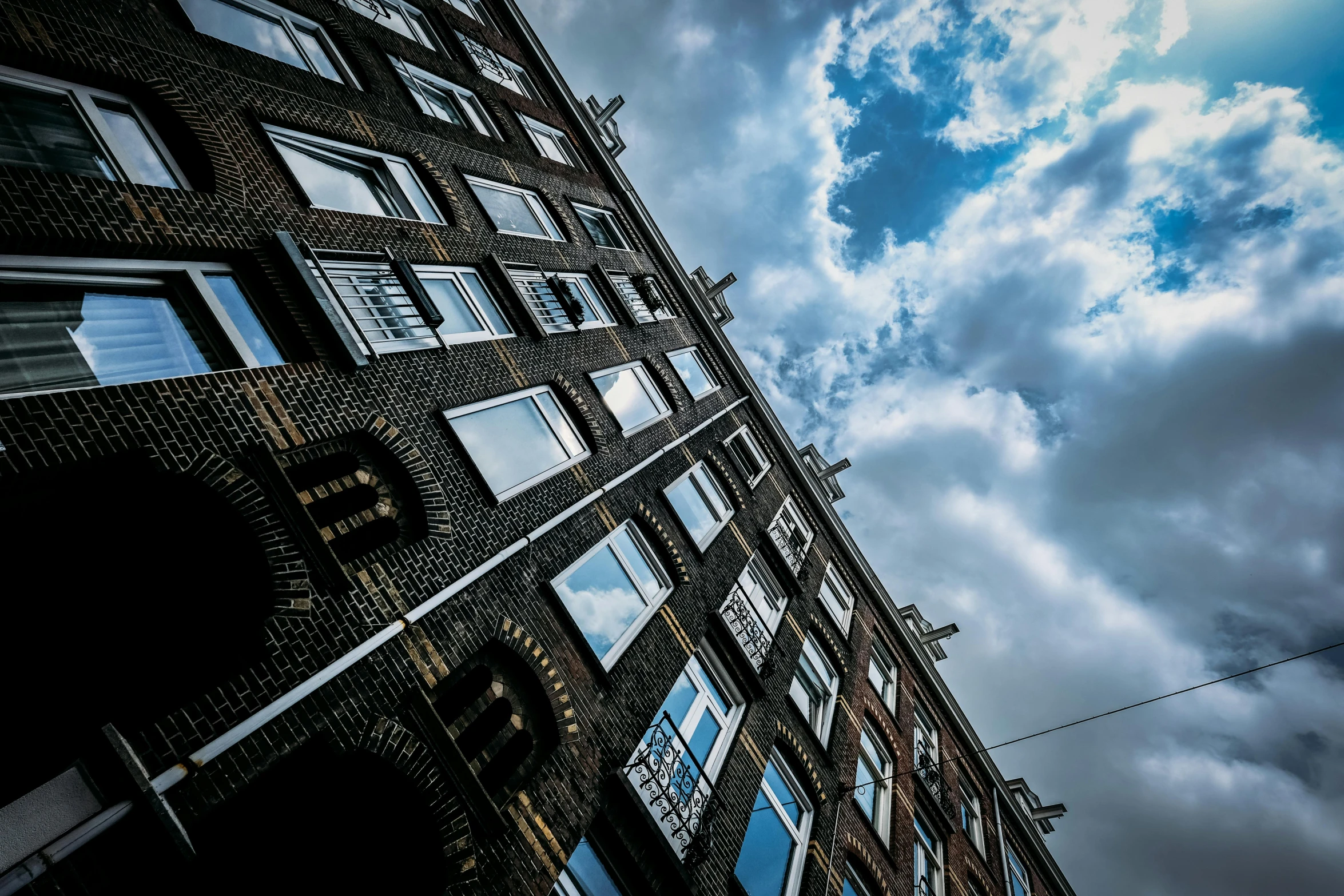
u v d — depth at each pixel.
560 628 8.41
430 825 5.82
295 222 7.69
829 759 13.70
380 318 8.00
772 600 15.34
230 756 4.83
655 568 11.27
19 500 4.75
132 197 6.08
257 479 5.75
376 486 6.93
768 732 12.04
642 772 8.77
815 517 21.02
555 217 15.13
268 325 6.89
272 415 6.18
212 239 6.58
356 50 11.39
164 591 5.45
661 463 13.26
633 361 14.39
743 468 17.89
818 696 15.34
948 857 16.69
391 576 6.54
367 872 5.94
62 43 6.39
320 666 5.54
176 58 7.63
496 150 14.45
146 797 4.18
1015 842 22.92
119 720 4.48
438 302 9.57
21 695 4.85
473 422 8.88
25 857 3.79
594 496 10.21
